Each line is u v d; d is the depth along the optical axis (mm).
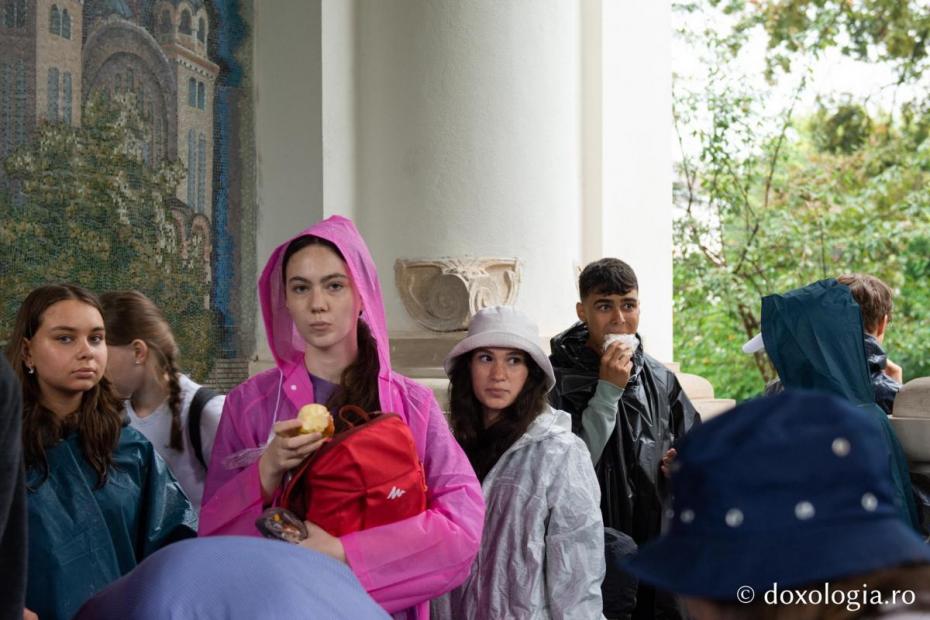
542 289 6293
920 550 1224
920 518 4355
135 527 3434
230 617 1757
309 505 2947
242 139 6383
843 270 15930
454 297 6062
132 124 5840
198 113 6195
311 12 6289
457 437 3783
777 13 16234
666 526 1373
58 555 3195
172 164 6043
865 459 1249
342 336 3225
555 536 3535
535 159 6293
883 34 16281
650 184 7672
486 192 6184
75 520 3248
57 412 3355
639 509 4375
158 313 4051
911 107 16422
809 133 16766
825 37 16156
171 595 1770
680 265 15961
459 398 3814
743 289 15711
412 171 6250
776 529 1246
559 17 6426
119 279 5762
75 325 3340
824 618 1246
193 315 6145
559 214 6391
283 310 3344
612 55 7434
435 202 6195
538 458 3617
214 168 6273
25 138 5348
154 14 5961
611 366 4332
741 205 15945
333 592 1835
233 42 6359
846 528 1234
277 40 6391
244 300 6387
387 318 6262
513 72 6250
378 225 6352
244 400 3299
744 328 15977
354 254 3227
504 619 3488
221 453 3260
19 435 2268
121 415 3461
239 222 6355
